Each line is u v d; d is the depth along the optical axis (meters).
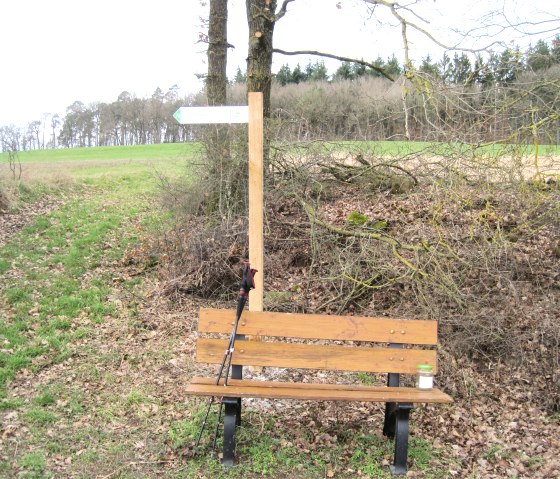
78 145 67.75
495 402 5.94
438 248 7.51
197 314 7.82
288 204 9.63
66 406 5.31
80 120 67.19
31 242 10.84
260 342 4.82
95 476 4.21
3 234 11.26
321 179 10.07
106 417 5.11
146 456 4.51
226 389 4.47
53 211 13.35
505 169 7.09
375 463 4.52
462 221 8.09
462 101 7.23
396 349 4.85
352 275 7.89
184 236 9.02
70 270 9.29
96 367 6.17
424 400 4.39
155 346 6.78
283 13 9.96
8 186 14.37
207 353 4.81
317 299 8.01
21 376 5.91
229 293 8.41
